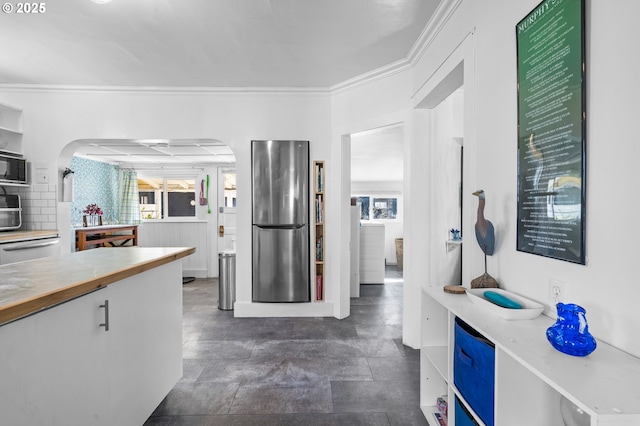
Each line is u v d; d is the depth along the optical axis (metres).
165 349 1.94
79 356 1.24
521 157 1.34
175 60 2.90
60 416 1.15
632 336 0.91
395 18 2.27
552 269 1.20
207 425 1.82
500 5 1.52
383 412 1.93
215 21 2.30
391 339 3.03
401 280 5.84
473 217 1.79
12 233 3.20
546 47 1.18
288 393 2.12
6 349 0.96
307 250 3.64
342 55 2.82
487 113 1.64
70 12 2.17
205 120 3.61
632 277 0.90
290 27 2.38
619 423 0.66
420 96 2.66
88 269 1.50
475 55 1.76
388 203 8.80
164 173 6.22
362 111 3.34
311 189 3.64
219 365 2.51
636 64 0.87
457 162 3.08
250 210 3.66
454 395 1.54
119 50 2.71
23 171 3.39
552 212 1.17
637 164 0.87
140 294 1.68
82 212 5.41
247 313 3.66
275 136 3.63
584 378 0.80
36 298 1.03
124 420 1.53
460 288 1.69
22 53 2.75
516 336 1.07
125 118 3.56
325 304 3.68
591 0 1.00
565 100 1.09
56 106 3.51
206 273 6.10
